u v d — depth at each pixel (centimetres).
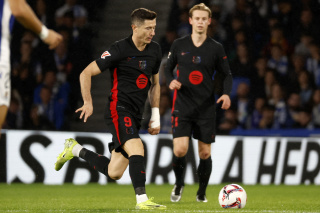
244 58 4650
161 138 3425
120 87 1742
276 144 3606
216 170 3494
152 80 1850
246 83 4384
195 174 3453
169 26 4844
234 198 1842
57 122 4162
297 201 2353
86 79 1675
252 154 3562
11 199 2377
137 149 1684
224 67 2231
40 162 3297
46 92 4144
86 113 1642
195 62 2211
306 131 3812
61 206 1997
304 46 4884
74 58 4547
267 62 4741
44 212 1694
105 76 4522
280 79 4666
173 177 3428
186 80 2216
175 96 2250
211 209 1814
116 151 1734
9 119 4034
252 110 4309
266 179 3575
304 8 5000
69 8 4706
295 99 4403
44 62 4419
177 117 2220
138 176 1659
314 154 3653
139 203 1666
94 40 4716
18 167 3262
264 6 4944
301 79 4666
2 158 3238
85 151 1939
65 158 1983
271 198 2550
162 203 2148
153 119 1855
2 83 1270
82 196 2592
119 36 4809
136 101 1756
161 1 5000
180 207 1902
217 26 4822
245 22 4856
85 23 4728
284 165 3603
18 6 1159
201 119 2212
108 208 1898
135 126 1723
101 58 1708
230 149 3528
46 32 1216
